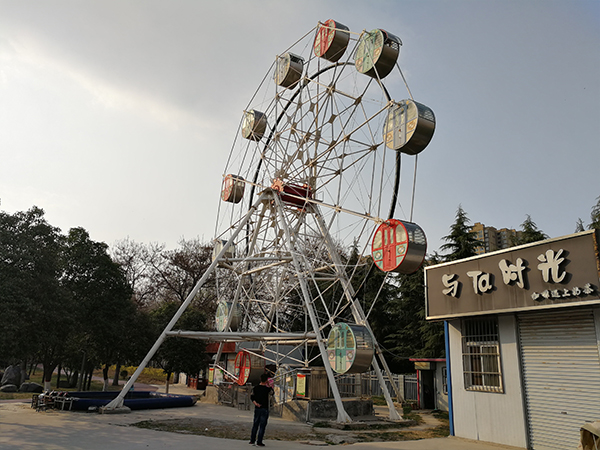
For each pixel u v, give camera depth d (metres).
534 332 13.35
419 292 37.41
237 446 12.15
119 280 32.69
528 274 12.56
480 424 14.47
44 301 21.41
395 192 19.70
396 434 16.41
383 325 40.56
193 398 23.72
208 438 13.66
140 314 35.69
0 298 18.75
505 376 13.88
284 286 27.97
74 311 25.00
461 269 14.95
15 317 18.97
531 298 12.38
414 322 37.28
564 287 11.53
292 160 25.12
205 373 41.28
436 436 16.06
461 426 15.11
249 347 30.08
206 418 18.50
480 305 14.00
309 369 20.61
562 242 11.76
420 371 26.61
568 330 12.41
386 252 17.86
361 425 17.70
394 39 19.05
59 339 24.91
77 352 33.59
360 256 20.39
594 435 9.23
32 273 21.31
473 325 15.22
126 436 13.52
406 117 17.58
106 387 35.19
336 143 22.11
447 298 15.37
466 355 15.30
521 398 13.28
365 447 13.04
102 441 12.49
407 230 17.08
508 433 13.52
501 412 13.84
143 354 34.88
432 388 26.45
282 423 18.42
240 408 23.16
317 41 23.41
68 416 17.62
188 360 32.94
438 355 34.03
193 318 34.38
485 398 14.43
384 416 20.95
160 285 48.16
